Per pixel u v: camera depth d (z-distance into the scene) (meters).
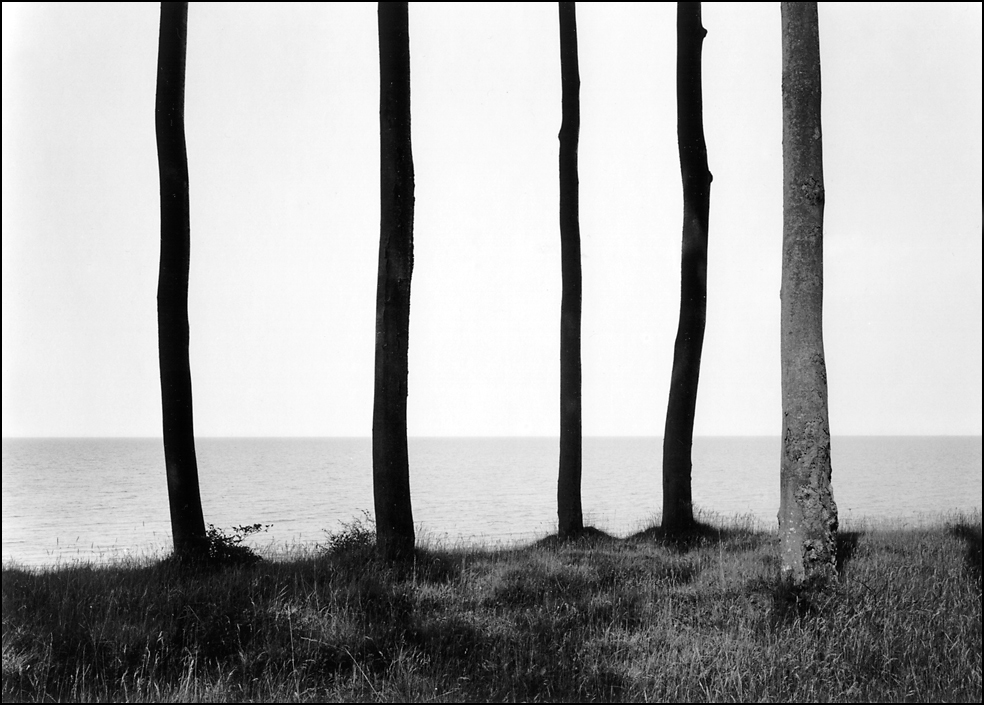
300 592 8.94
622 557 11.88
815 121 9.72
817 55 9.84
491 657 7.28
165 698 6.31
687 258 14.42
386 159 12.12
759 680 6.57
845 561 9.72
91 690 6.50
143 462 122.81
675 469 14.12
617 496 47.81
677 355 14.40
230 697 6.33
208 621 7.94
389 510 11.73
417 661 7.12
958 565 9.53
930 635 7.31
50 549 23.75
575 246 15.34
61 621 7.91
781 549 9.42
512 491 55.19
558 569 10.73
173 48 12.34
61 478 76.69
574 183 15.46
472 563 11.35
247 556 12.05
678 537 13.63
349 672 7.01
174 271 12.25
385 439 11.84
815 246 9.55
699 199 14.45
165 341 12.18
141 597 8.81
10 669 6.82
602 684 6.72
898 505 33.97
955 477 61.50
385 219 12.09
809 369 9.39
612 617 8.32
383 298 12.02
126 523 33.94
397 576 10.27
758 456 138.12
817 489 9.21
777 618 7.94
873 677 6.65
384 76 12.22
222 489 59.81
